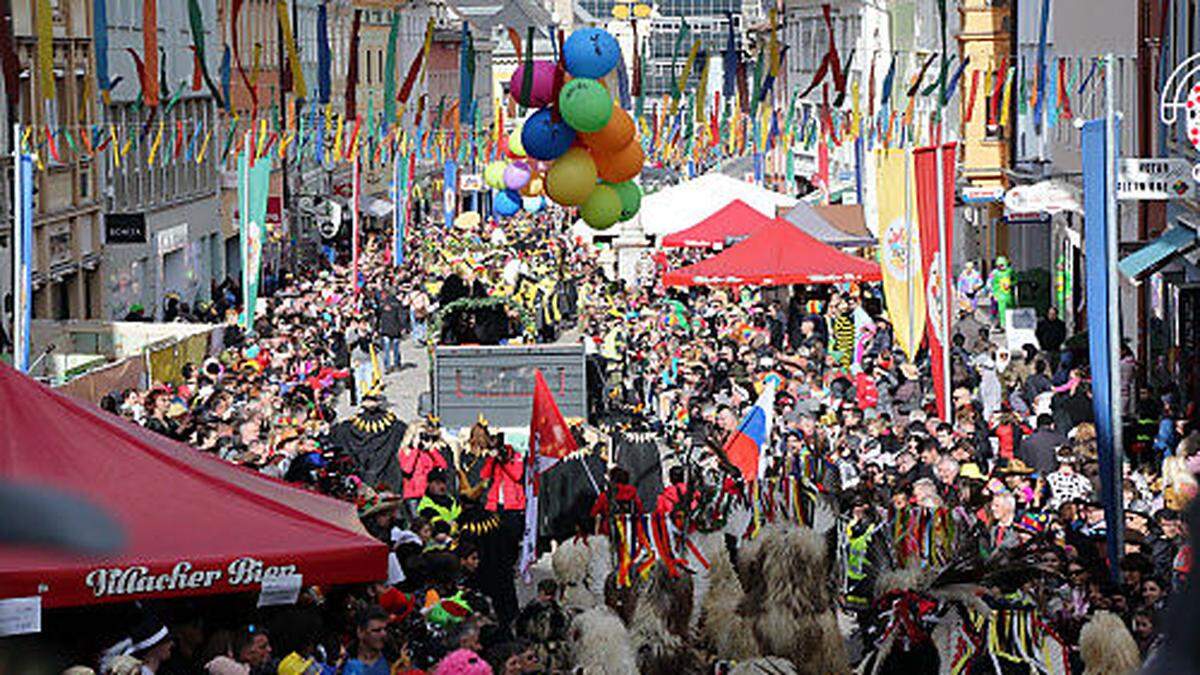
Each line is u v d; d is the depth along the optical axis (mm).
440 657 28234
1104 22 84312
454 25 197500
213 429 50031
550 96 44656
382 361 96562
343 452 45500
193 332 78812
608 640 26328
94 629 24000
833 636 27375
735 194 98938
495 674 26125
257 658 25109
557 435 44156
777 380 57188
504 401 68562
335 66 160250
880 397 64562
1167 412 56531
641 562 30000
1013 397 63312
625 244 125875
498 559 40062
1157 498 43906
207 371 66688
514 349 68188
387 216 178250
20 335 52375
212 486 26328
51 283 97500
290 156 138625
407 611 30516
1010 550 27516
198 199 128000
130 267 111750
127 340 79688
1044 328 81750
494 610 38031
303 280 123375
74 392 60656
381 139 96188
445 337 73688
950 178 54125
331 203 142750
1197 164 54156
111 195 106125
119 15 105438
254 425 48625
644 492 48156
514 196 65438
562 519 46188
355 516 28688
